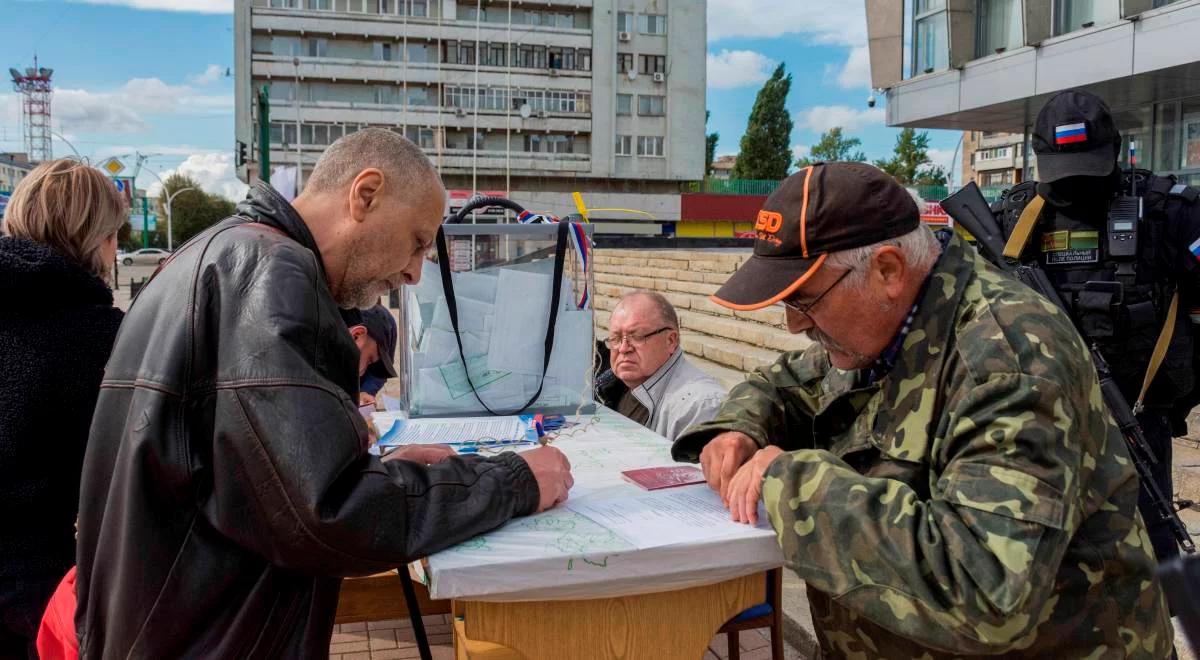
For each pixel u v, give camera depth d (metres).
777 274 1.42
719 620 1.55
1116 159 2.38
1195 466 4.08
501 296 2.32
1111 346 2.36
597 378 3.32
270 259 1.29
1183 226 2.30
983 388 1.27
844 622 1.54
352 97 52.50
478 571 1.27
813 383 1.83
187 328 1.25
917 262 1.41
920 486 1.38
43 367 1.79
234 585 1.27
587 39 53.34
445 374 2.30
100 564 1.27
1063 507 1.19
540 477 1.48
